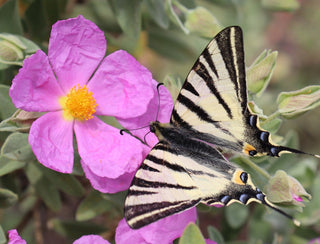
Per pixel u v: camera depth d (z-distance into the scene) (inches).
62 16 18.3
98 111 16.4
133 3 17.5
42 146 15.6
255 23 22.7
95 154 16.0
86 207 16.9
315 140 23.7
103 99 16.4
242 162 16.0
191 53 20.1
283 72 24.6
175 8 18.4
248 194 14.7
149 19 18.8
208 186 14.9
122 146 16.1
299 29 25.5
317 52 25.2
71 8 19.0
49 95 16.1
